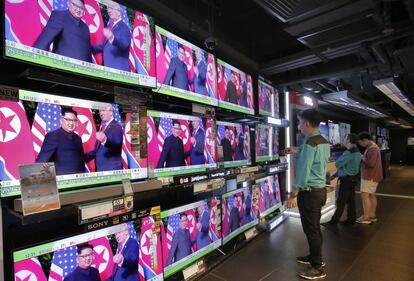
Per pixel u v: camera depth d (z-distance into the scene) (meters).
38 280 1.24
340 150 6.99
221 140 2.74
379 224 4.23
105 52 1.49
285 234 3.59
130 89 1.66
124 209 1.51
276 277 2.50
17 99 1.16
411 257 2.93
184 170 2.17
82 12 1.38
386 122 12.76
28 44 1.17
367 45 2.86
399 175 11.48
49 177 1.20
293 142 4.51
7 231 1.34
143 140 1.73
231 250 2.99
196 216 2.38
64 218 1.63
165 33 2.03
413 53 3.24
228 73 2.88
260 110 3.60
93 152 1.44
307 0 2.12
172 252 2.10
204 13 2.84
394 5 2.71
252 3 2.84
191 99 2.27
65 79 1.32
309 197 2.58
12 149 1.13
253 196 3.37
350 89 6.47
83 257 1.41
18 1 1.14
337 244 3.35
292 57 3.40
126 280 1.63
